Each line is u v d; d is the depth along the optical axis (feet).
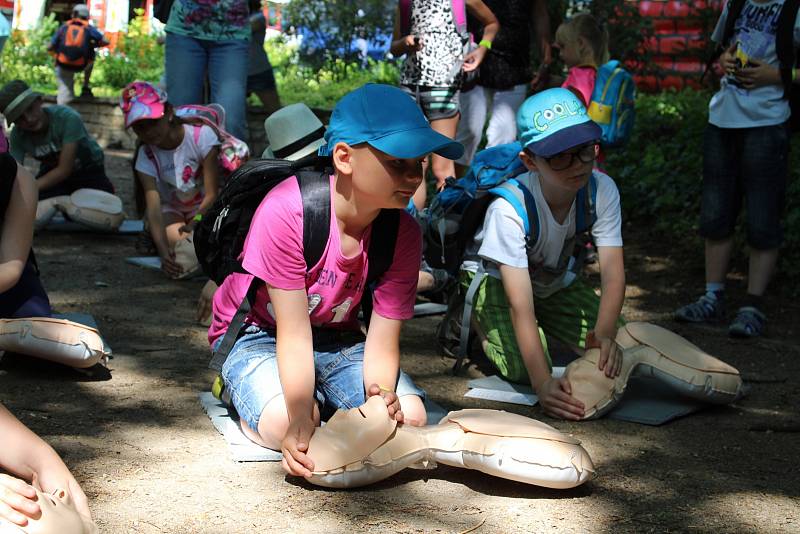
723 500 10.12
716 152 17.74
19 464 8.50
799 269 20.42
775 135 17.06
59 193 23.56
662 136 30.48
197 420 11.93
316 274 10.59
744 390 13.56
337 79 47.29
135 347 14.99
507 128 23.75
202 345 15.33
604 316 13.07
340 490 10.01
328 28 47.88
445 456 10.36
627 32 33.83
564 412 12.48
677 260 22.86
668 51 40.19
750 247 17.38
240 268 11.05
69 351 12.99
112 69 53.67
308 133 15.31
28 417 11.71
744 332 16.94
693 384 12.71
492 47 23.16
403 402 11.16
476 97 23.20
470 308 14.15
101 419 11.80
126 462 10.51
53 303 17.42
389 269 10.91
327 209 10.37
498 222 12.97
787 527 9.52
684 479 10.66
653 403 13.16
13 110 22.54
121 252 22.21
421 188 20.66
